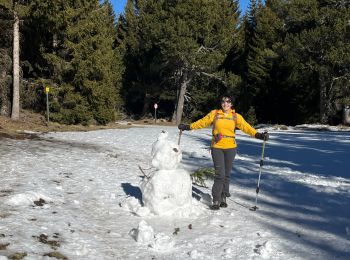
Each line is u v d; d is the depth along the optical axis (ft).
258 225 21.04
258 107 167.84
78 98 95.40
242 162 44.62
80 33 94.17
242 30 181.37
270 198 27.45
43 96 94.84
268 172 38.37
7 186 25.46
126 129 92.89
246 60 177.47
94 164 37.37
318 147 64.23
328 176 37.01
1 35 85.92
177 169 22.24
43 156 40.27
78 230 18.57
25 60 94.94
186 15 147.02
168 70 167.73
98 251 16.43
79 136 66.59
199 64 147.13
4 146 46.47
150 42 155.63
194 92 171.83
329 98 137.49
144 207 21.89
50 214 20.33
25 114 89.30
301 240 18.99
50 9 84.89
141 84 181.98
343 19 127.24
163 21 152.46
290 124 166.50
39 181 27.84
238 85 157.89
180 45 142.61
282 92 164.25
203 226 20.38
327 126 121.90
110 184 28.73
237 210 23.81
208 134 82.64
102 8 103.04
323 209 24.84
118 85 171.63
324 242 18.80
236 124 23.93
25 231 17.38
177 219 21.27
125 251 16.80
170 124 152.05
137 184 29.01
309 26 144.46
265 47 166.91
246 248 17.63
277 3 143.64
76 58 94.43
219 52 151.94
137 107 197.47
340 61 125.49
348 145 67.87
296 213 23.80
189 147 56.44
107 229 19.38
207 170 27.94
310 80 155.74
